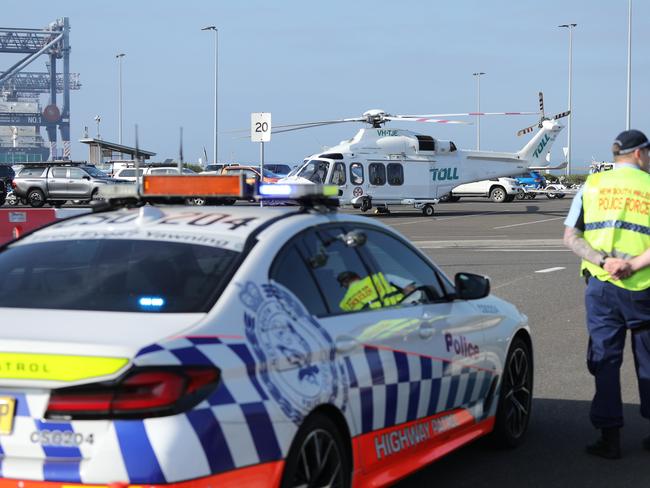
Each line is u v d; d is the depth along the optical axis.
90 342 6.15
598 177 10.50
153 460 5.87
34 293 7.39
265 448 6.54
